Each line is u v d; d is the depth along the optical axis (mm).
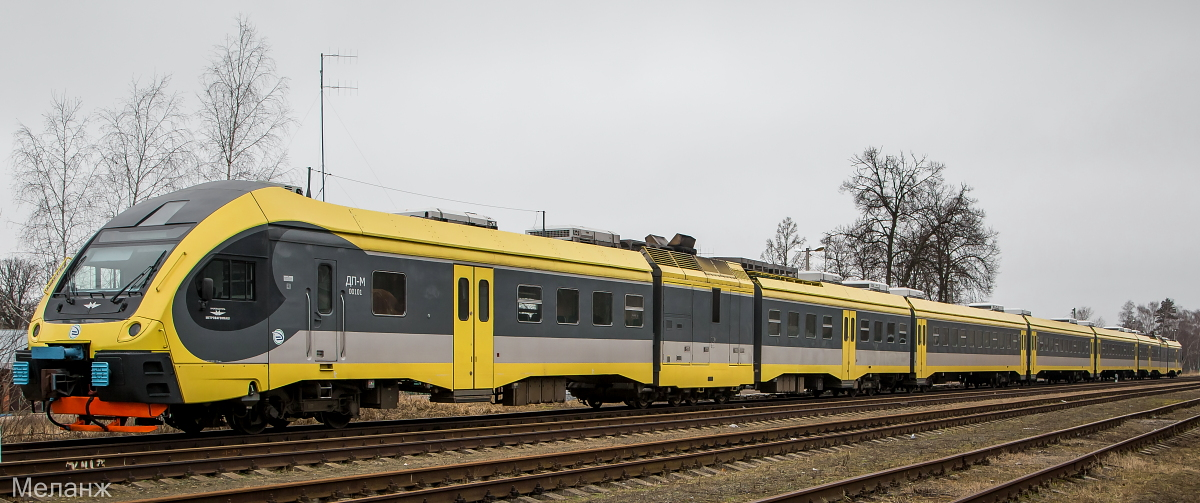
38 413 16297
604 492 9969
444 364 15047
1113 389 38719
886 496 10227
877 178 47531
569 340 17578
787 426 16516
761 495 10000
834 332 26953
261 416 13094
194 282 11727
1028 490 10633
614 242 20188
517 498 9352
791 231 54812
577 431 14406
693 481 10859
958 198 46562
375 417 18828
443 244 15219
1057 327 46531
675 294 20547
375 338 13953
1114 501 10320
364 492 9109
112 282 11852
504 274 16250
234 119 23078
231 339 12047
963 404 26250
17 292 22547
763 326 23625
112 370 11211
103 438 13352
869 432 15461
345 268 13617
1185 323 164375
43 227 21375
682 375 20578
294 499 8539
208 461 10039
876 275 47594
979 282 46688
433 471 9727
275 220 12734
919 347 32156
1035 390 35688
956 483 11156
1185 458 14289
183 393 11500
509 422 16438
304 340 12969
